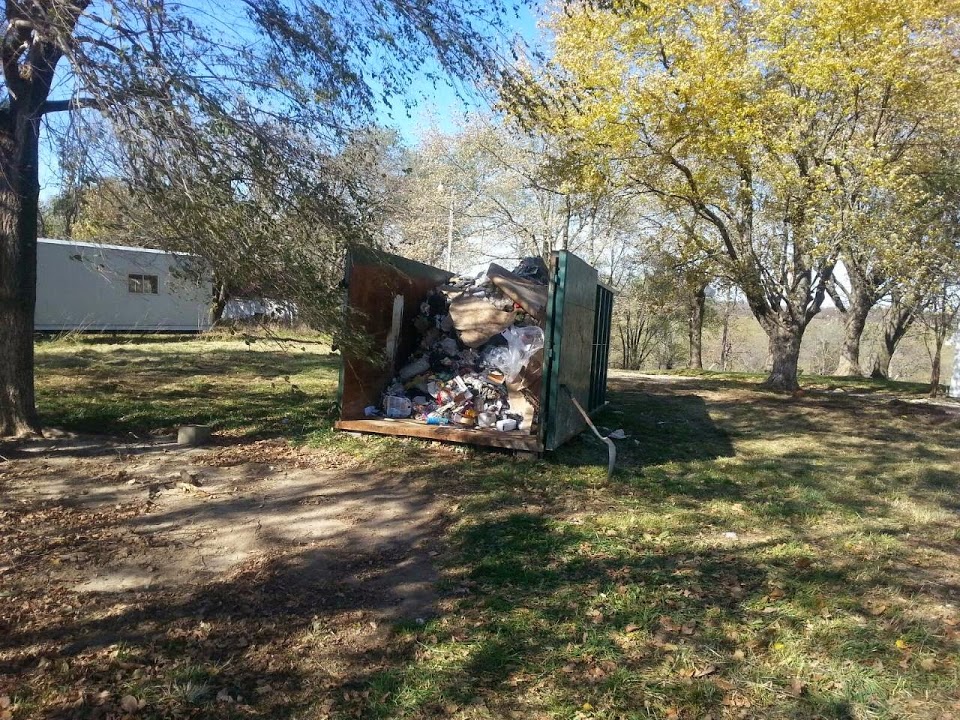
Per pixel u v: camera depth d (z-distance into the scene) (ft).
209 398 35.81
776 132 47.32
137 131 17.28
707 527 18.76
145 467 22.43
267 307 22.81
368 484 21.94
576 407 28.07
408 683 10.95
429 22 22.56
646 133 48.06
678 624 12.85
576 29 45.68
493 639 12.30
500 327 30.35
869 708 10.29
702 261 54.80
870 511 21.16
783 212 49.85
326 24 22.70
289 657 11.75
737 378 69.15
